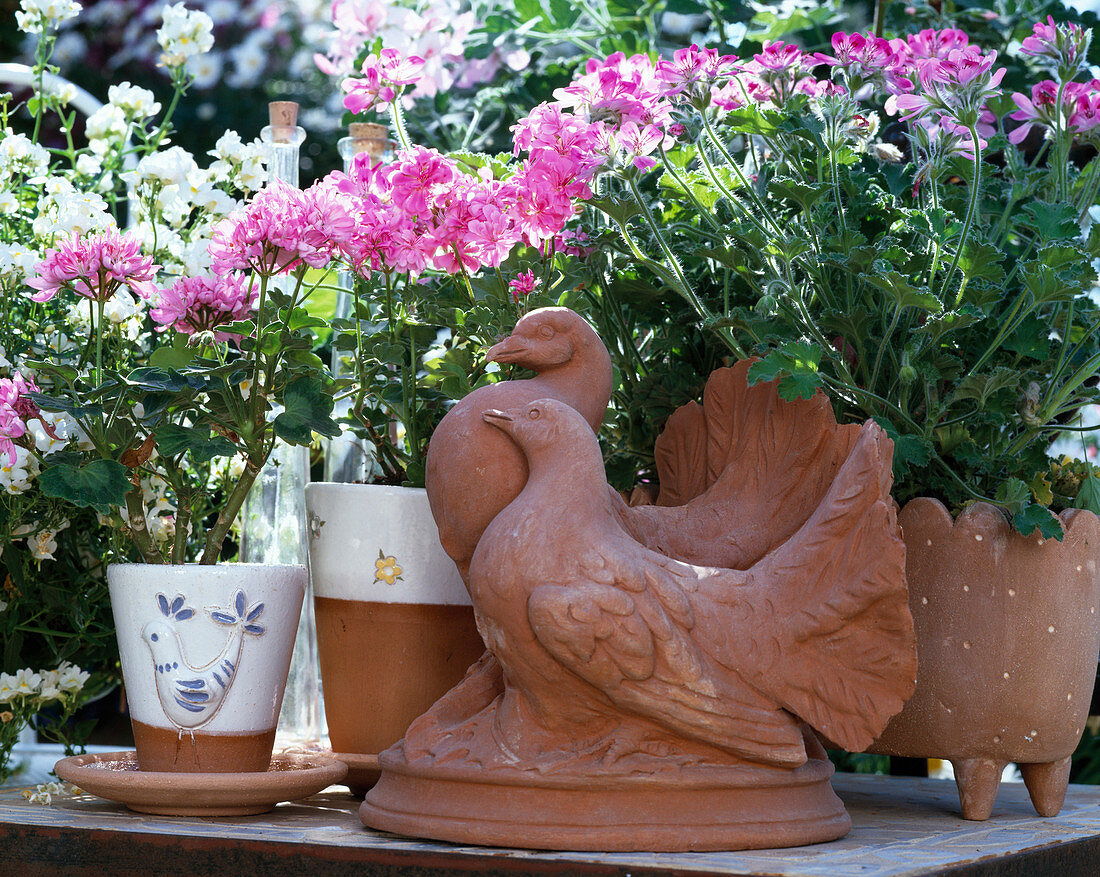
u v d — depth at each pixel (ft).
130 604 4.35
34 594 5.49
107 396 4.70
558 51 9.05
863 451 3.99
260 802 4.28
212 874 3.79
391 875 3.61
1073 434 8.25
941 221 4.72
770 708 3.84
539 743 3.83
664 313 5.69
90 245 4.58
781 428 4.52
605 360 4.43
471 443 4.14
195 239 5.86
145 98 6.63
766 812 3.77
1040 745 4.48
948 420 4.84
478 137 9.07
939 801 5.20
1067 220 4.58
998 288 4.64
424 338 5.53
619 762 3.71
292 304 4.77
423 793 3.87
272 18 18.07
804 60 4.99
